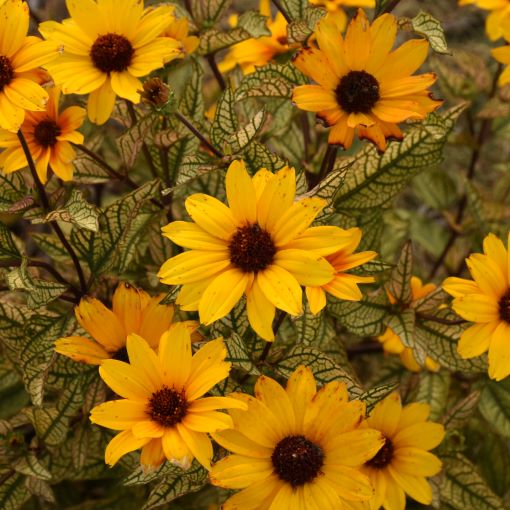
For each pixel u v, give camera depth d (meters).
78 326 0.94
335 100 0.91
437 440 0.93
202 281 0.86
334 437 0.87
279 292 0.84
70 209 0.90
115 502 1.03
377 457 0.93
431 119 0.97
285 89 0.95
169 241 1.00
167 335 0.86
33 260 0.93
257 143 0.93
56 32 0.93
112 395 0.97
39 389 0.92
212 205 0.86
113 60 0.92
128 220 0.92
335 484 0.86
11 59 0.90
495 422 1.01
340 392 0.86
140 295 0.90
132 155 0.95
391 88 0.91
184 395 0.86
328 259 0.89
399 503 0.92
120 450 0.85
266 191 0.86
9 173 0.93
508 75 0.97
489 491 0.98
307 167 1.01
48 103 0.93
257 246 0.85
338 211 0.99
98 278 0.96
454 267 1.16
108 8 0.93
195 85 0.99
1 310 0.95
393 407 0.92
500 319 0.90
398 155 0.98
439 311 0.96
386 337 1.00
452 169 1.43
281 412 0.86
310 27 0.94
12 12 0.90
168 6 0.94
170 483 0.89
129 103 0.95
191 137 0.99
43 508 1.07
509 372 0.89
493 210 1.13
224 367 0.86
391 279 0.96
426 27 0.93
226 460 0.86
